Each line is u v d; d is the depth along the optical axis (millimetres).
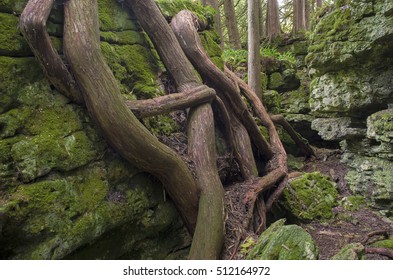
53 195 2957
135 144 3441
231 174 5207
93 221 3197
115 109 3334
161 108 4055
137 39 4773
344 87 5914
